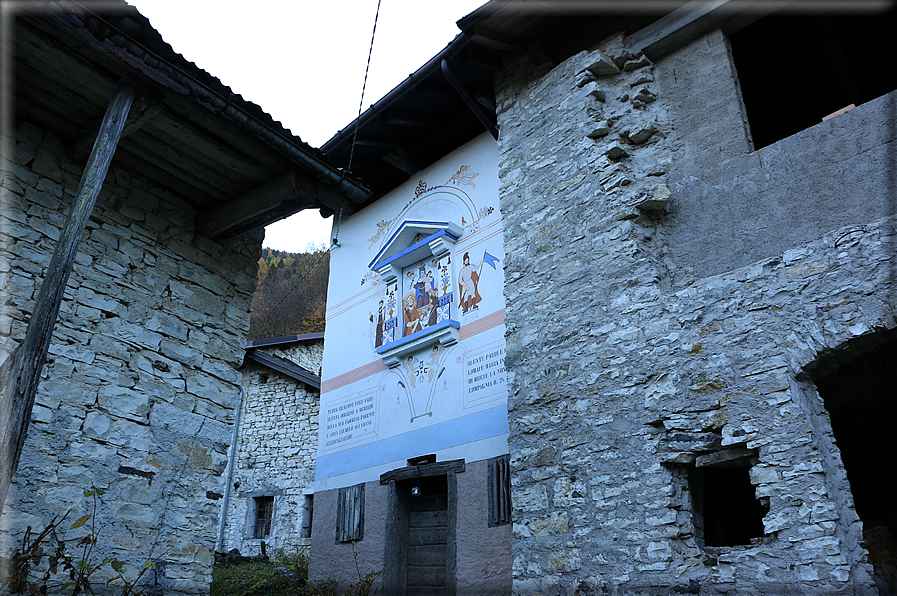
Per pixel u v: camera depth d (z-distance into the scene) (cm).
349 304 1033
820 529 422
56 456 472
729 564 458
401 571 809
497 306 794
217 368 610
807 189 518
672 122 629
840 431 629
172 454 548
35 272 493
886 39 706
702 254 562
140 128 523
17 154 503
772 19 670
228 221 605
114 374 524
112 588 477
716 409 498
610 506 533
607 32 712
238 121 498
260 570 1041
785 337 484
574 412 587
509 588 666
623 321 577
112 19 434
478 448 754
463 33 734
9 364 381
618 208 610
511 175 741
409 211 980
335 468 944
